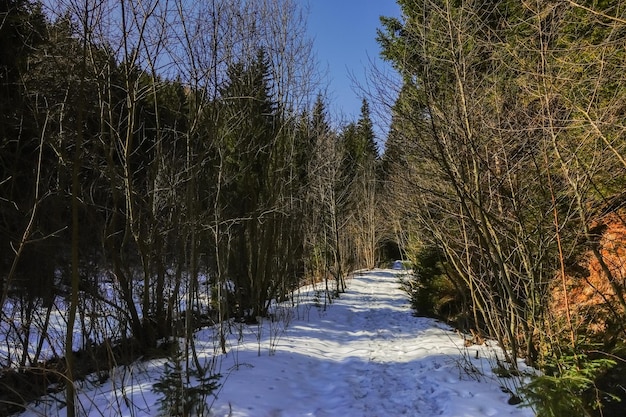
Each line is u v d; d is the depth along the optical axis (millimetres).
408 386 5285
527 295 5211
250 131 9461
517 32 5414
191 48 5719
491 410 4305
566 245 5289
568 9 4648
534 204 5352
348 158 24891
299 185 12062
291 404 4777
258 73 9664
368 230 25562
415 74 5652
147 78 7426
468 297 8141
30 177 6543
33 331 6699
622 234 4848
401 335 8641
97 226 6711
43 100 6000
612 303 4602
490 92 5609
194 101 5875
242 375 5523
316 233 15727
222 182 8062
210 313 9773
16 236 5918
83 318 6211
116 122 7875
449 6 5348
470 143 5148
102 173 6742
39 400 5320
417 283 11125
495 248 5312
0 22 5691
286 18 10312
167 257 7766
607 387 3879
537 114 4734
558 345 4531
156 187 7242
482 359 5879
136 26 6055
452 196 6004
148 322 6934
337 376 5965
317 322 10188
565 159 4605
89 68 5895
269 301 10414
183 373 4871
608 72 4184
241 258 10086
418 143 5699
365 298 14359
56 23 5609
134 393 5074
